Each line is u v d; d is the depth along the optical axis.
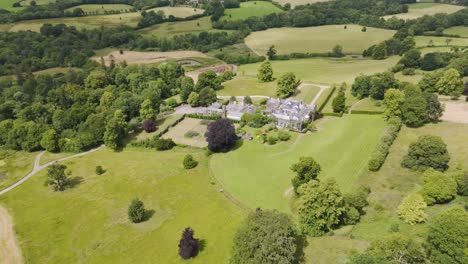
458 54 150.50
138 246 66.38
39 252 66.31
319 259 55.06
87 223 74.25
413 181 75.88
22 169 99.56
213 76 155.38
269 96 144.00
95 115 116.19
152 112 124.56
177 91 157.62
